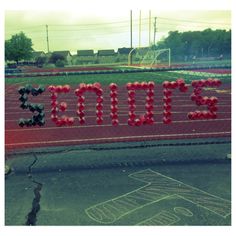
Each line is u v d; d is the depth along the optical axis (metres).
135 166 7.13
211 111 8.66
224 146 8.35
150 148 8.30
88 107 12.70
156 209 5.30
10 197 5.75
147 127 10.30
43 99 14.18
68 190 6.00
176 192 5.88
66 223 4.91
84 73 8.36
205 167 7.01
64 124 8.41
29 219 5.05
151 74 21.67
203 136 9.21
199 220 4.99
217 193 5.83
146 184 6.21
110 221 4.95
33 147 8.48
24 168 7.09
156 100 13.78
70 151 8.20
